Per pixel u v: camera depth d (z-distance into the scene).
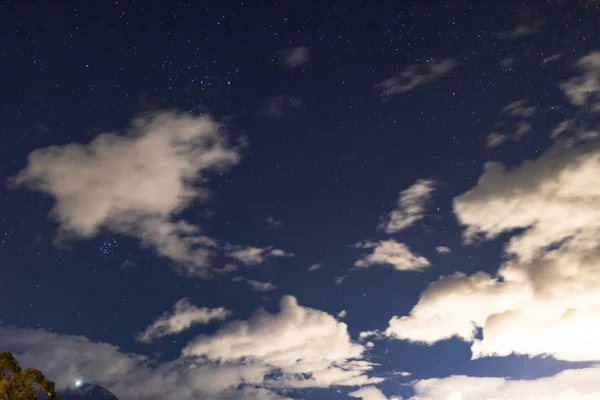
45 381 29.41
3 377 28.53
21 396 28.17
